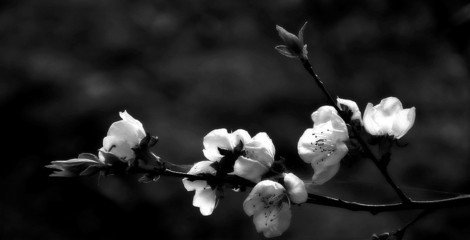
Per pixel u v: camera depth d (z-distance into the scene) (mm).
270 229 741
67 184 2059
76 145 2148
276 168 750
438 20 1574
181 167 781
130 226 2033
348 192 1571
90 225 2025
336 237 1869
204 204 770
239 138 760
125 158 754
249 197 735
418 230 1790
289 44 742
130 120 765
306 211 1948
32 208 2053
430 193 1570
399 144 760
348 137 749
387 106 765
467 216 1785
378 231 1828
